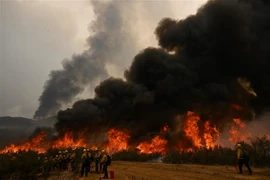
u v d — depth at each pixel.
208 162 22.08
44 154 31.97
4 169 19.72
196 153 24.36
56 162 23.53
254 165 17.42
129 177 14.65
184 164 22.62
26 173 20.23
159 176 14.30
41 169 21.94
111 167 22.23
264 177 11.93
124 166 23.09
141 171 17.92
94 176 16.16
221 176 12.91
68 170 20.95
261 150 18.53
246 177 12.14
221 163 21.19
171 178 13.12
